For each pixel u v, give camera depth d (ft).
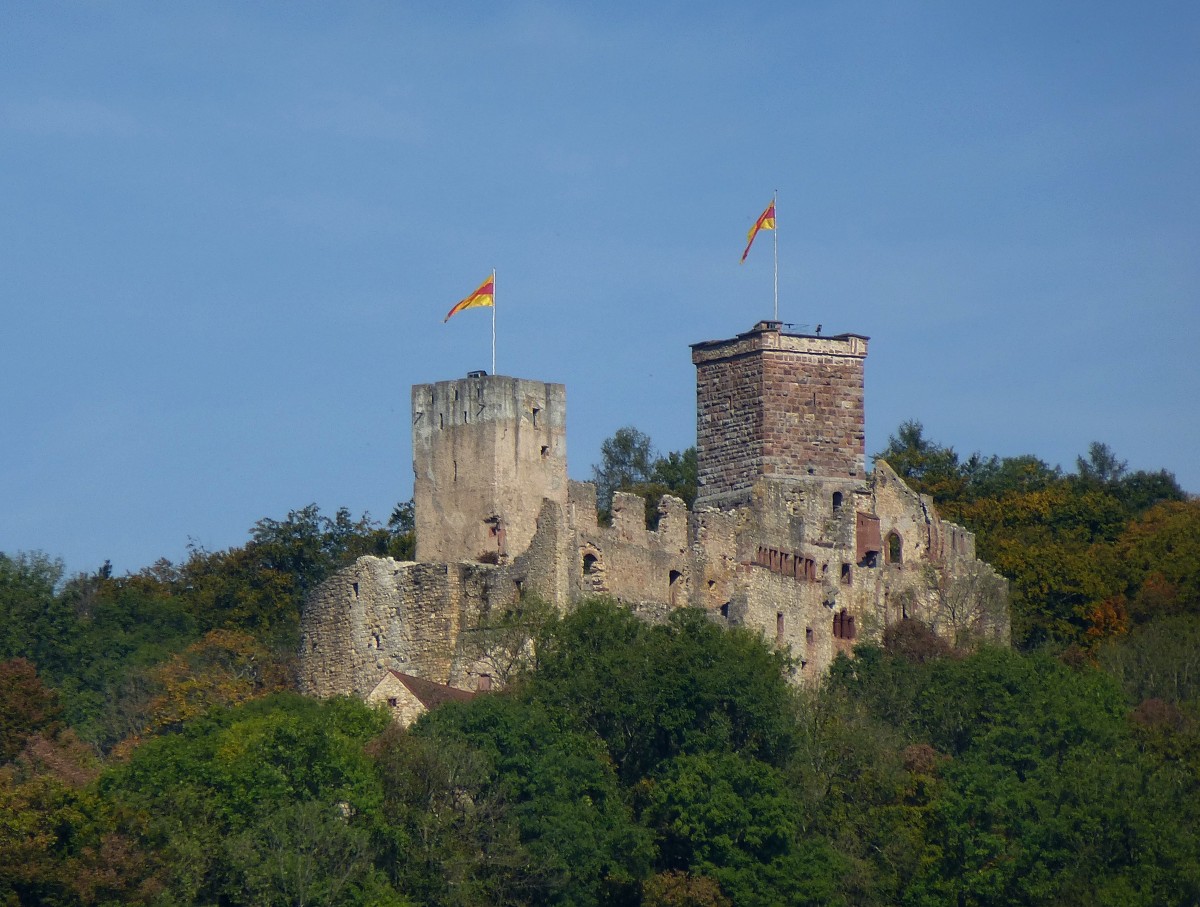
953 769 449.48
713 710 435.53
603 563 490.49
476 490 497.87
